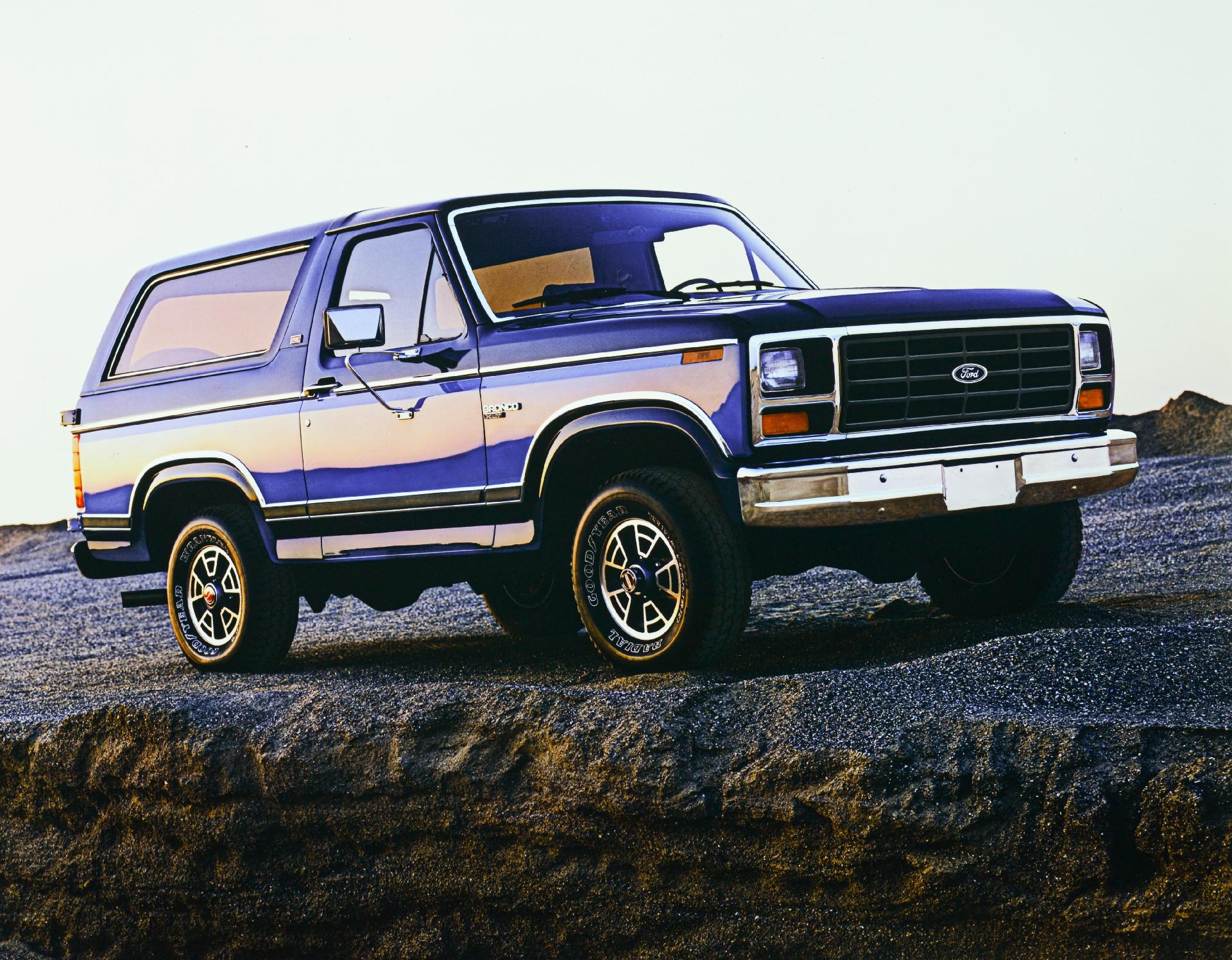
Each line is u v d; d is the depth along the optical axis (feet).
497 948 17.02
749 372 17.52
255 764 18.49
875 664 19.08
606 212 22.34
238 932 18.57
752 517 17.46
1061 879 14.20
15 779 20.43
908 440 18.21
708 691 16.78
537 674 21.36
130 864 19.36
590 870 16.47
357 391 21.59
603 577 18.89
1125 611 20.22
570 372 19.06
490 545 20.26
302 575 23.47
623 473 18.78
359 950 17.84
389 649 27.22
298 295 23.15
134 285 26.61
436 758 17.47
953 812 14.66
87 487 26.08
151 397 25.03
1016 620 20.04
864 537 18.88
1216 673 16.16
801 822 15.25
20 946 20.04
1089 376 19.47
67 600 51.57
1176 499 44.29
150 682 24.47
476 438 20.06
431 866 17.42
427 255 21.30
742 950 15.52
